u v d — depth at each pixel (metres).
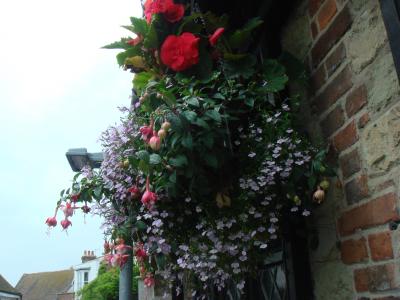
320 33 1.74
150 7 1.87
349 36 1.53
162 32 1.85
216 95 1.68
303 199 1.64
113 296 14.09
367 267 1.40
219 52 1.85
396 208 1.27
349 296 1.50
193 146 1.53
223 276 1.73
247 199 1.63
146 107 1.74
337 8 1.61
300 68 1.81
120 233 1.80
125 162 1.81
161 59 1.84
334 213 1.59
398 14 1.21
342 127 1.56
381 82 1.34
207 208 1.69
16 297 28.86
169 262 1.85
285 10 2.04
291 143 1.62
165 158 1.56
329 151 1.64
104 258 2.01
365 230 1.41
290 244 1.78
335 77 1.62
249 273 1.81
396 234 1.26
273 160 1.62
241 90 1.75
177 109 1.56
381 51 1.35
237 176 1.66
